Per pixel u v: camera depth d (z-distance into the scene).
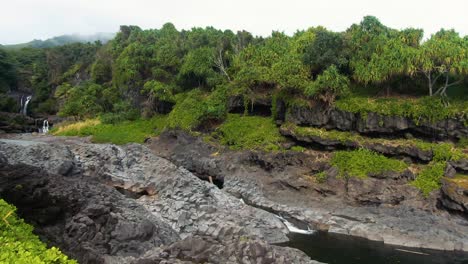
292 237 34.12
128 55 91.31
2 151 41.69
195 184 38.22
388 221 35.88
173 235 28.84
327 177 44.66
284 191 45.50
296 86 54.56
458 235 33.25
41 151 41.84
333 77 51.19
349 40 57.59
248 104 64.75
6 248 10.69
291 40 73.25
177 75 84.00
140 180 39.38
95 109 88.56
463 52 45.38
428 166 41.91
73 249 21.86
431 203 38.19
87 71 111.06
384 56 50.06
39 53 139.38
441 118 44.69
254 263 19.89
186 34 111.62
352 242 33.12
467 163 40.41
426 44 49.31
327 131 51.22
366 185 41.03
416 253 30.78
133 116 81.81
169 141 66.25
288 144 52.47
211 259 19.95
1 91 104.88
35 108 103.00
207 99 68.88
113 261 21.50
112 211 27.67
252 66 65.94
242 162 53.03
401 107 47.16
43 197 25.67
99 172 39.94
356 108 49.16
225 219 32.62
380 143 45.88
